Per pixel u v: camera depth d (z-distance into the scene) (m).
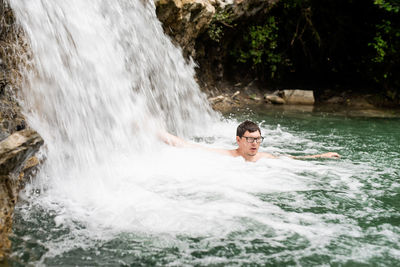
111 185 3.52
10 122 3.30
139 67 5.91
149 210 3.01
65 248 2.43
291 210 3.11
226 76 11.37
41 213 2.91
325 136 6.32
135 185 3.52
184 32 7.65
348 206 3.22
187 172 3.91
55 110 4.03
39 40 4.08
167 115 6.64
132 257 2.36
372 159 4.77
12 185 2.76
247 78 11.74
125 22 5.71
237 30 10.56
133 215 2.92
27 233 2.60
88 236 2.60
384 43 11.48
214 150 4.68
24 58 3.85
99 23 5.13
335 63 12.95
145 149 4.58
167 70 6.87
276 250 2.48
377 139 6.14
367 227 2.83
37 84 3.93
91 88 4.58
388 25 11.59
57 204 3.08
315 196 3.42
